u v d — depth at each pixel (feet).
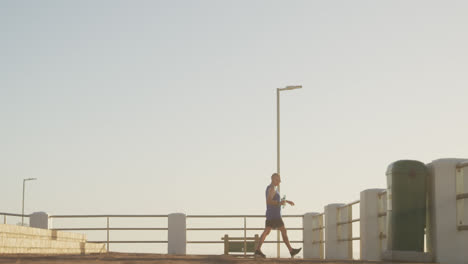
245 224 79.61
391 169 38.99
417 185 38.34
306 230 78.69
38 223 78.64
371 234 50.62
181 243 79.87
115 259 34.12
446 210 37.40
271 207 48.49
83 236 68.59
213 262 34.14
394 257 37.81
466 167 37.96
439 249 37.14
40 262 30.04
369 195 50.96
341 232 65.05
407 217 38.17
